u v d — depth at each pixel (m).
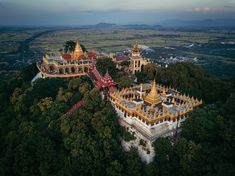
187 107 103.69
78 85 132.12
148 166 86.56
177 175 85.12
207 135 88.50
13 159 100.25
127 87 134.00
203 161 82.19
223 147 83.12
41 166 93.75
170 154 88.44
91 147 93.62
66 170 88.69
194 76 141.38
